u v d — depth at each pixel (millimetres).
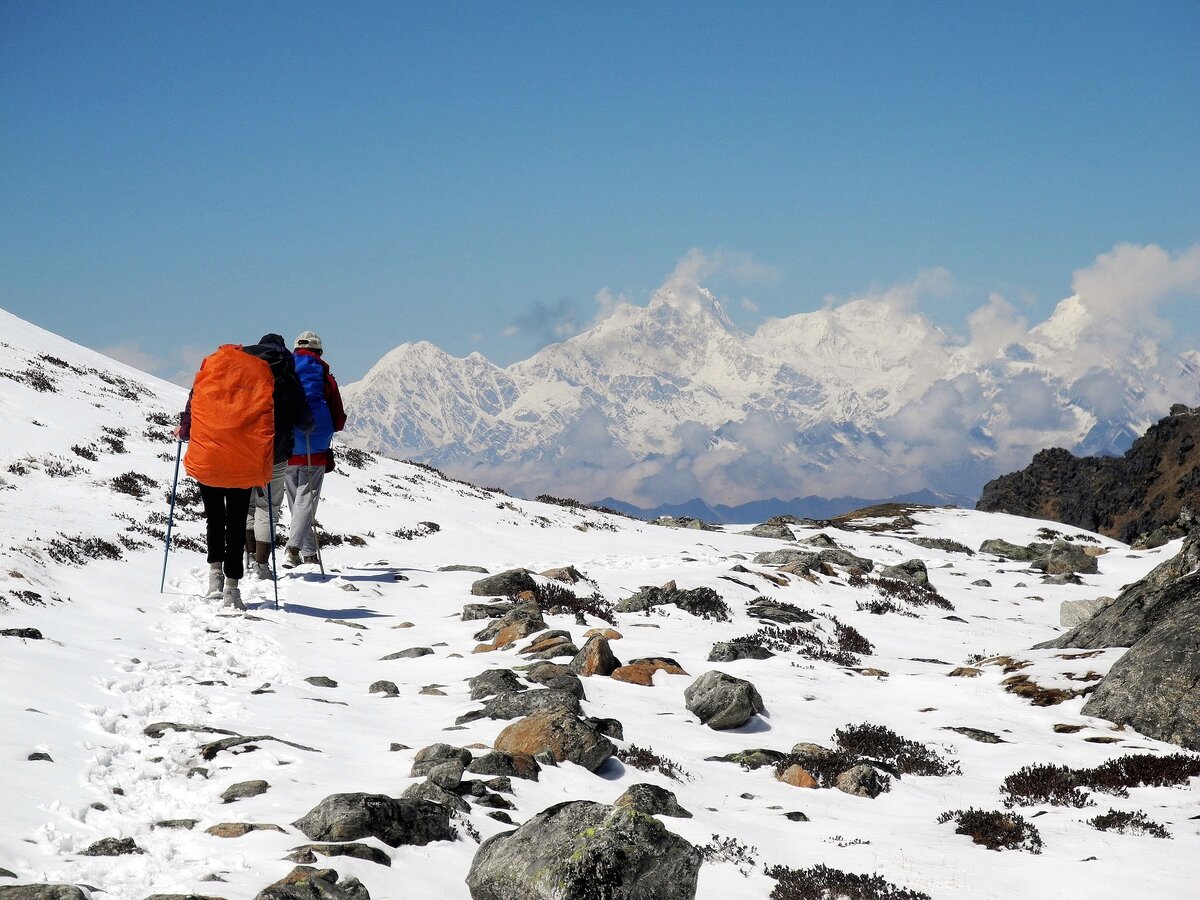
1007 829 10383
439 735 11219
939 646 24953
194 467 17828
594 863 6426
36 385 45188
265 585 21328
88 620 15414
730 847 8961
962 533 67688
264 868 6664
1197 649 15312
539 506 54531
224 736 9891
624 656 17859
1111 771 12859
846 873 8844
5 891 5641
